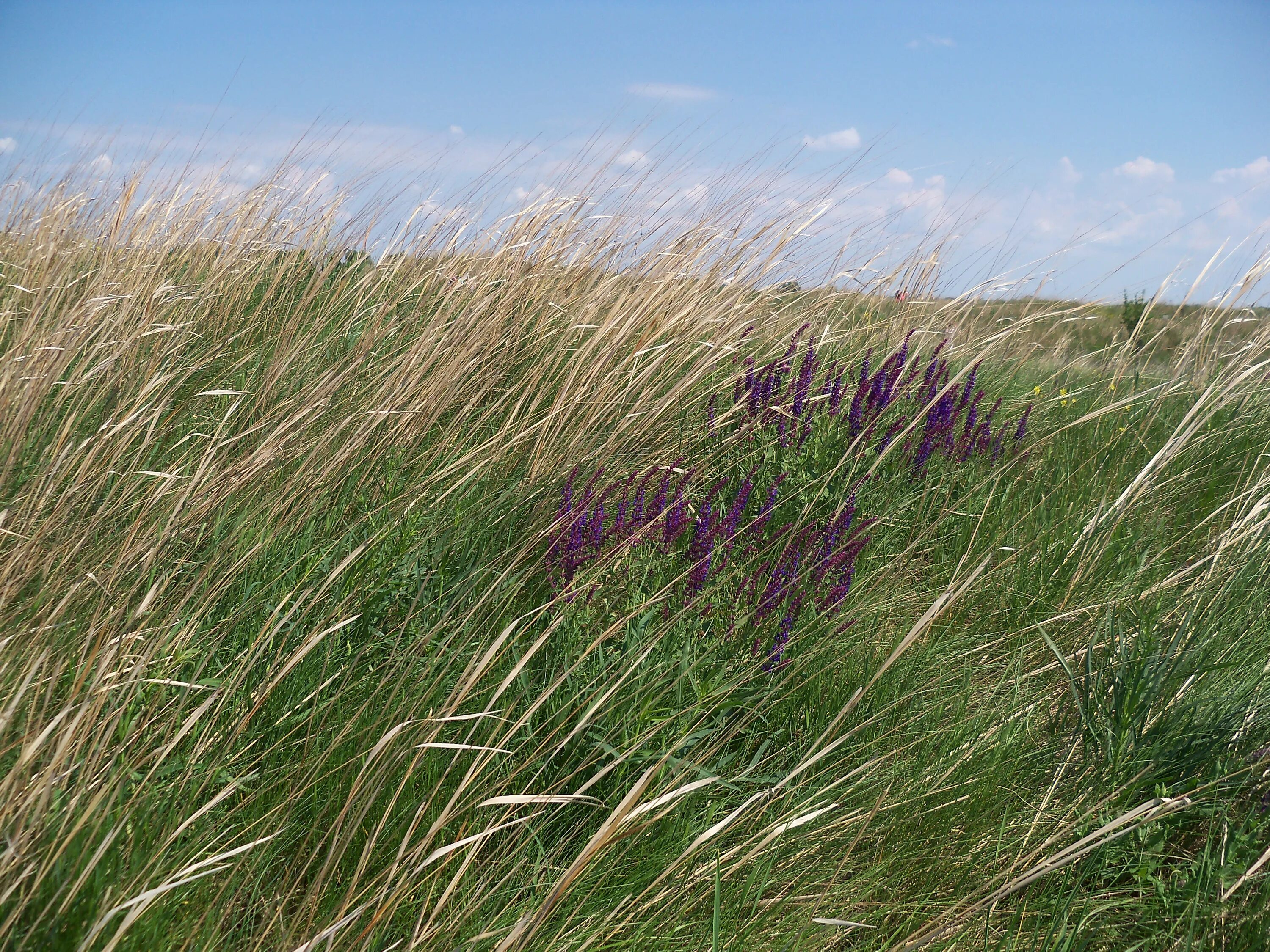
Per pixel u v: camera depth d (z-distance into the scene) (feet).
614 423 12.25
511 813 6.65
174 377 11.23
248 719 6.57
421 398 11.43
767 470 12.61
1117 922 6.91
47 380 8.27
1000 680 9.91
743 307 14.24
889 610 10.99
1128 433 17.07
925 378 14.94
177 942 5.37
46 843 5.24
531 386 12.57
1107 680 9.18
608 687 7.47
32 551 7.09
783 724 8.57
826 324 15.55
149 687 6.82
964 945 6.51
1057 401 18.34
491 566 9.59
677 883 6.38
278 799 6.66
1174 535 13.99
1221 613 10.36
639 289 14.17
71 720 5.98
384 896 5.69
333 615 8.32
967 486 14.12
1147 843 7.50
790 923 6.37
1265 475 13.35
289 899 6.07
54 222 14.53
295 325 14.11
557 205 16.03
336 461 9.73
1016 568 12.12
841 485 12.34
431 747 6.72
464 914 5.65
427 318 15.33
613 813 5.26
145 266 13.23
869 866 7.15
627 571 9.52
